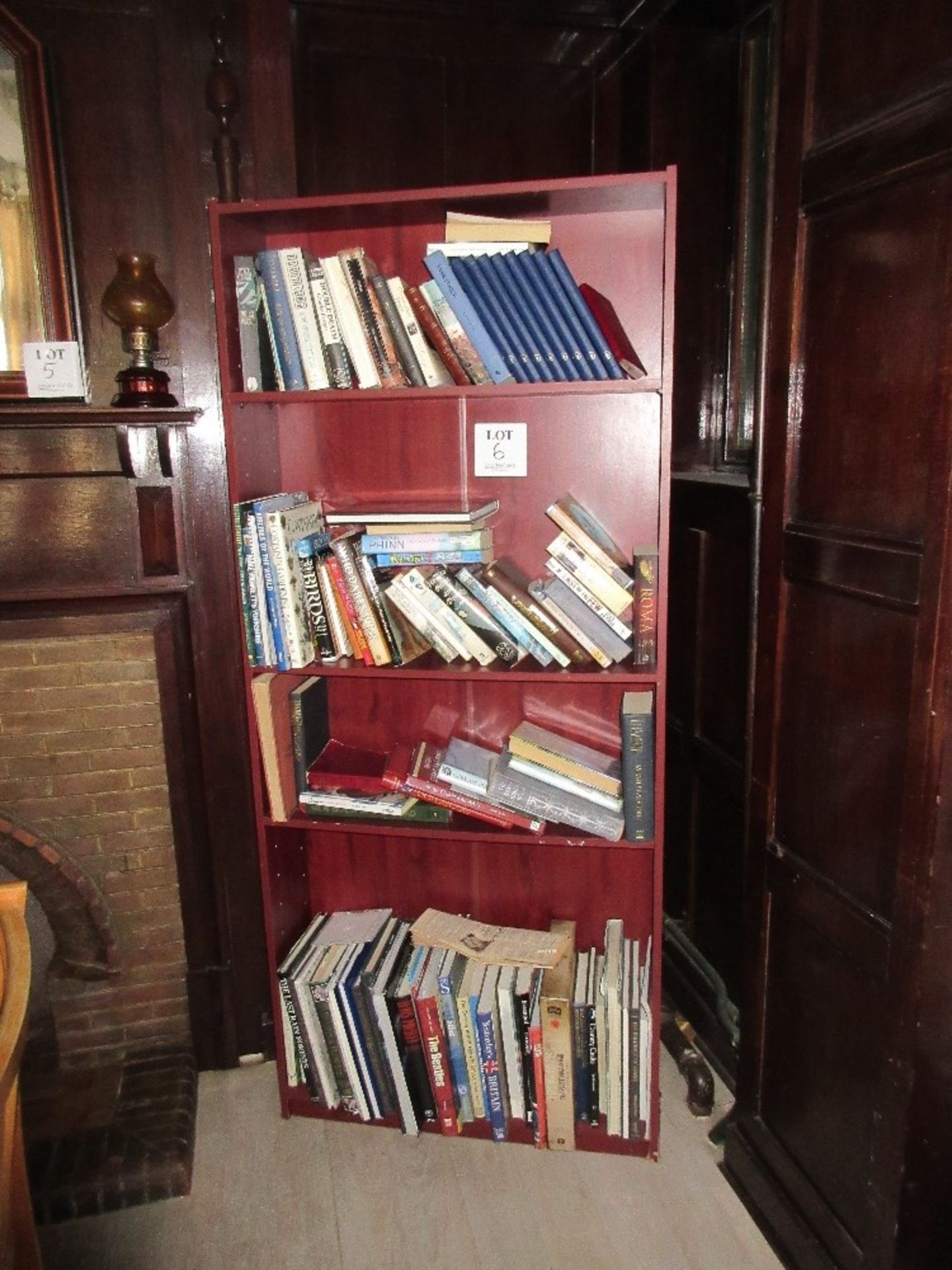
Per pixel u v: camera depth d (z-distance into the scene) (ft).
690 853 6.97
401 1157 5.83
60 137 5.31
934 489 3.47
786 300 4.45
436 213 5.13
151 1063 6.52
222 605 5.97
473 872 6.42
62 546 5.66
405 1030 5.73
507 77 6.99
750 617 5.64
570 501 5.54
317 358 5.11
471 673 5.12
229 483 5.18
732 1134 5.58
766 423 4.71
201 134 5.43
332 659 5.46
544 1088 5.68
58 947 6.41
